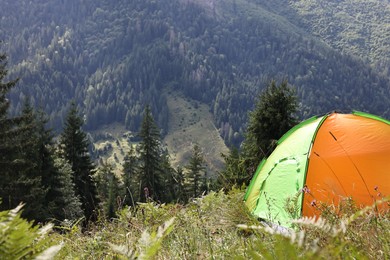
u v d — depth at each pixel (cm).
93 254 288
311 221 120
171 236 303
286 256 93
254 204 708
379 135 667
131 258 124
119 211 457
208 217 429
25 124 2522
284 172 685
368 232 182
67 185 3316
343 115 730
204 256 242
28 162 2480
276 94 2264
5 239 101
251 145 2258
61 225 402
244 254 180
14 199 2189
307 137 708
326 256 90
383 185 599
